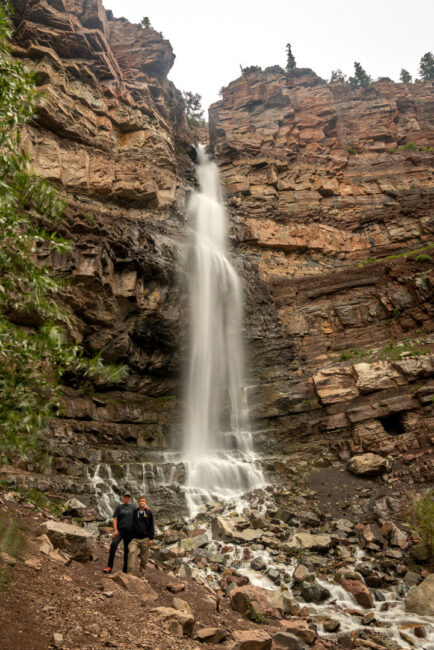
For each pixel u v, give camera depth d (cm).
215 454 2189
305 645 696
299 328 2891
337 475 1909
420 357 2242
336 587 1093
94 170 2791
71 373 1906
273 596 976
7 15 573
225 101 5528
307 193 4072
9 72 525
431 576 1069
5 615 494
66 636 500
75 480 1498
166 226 2930
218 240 3372
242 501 1748
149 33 4216
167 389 2464
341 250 3678
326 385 2348
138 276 2339
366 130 5106
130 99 3456
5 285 492
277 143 4772
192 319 2598
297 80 5444
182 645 570
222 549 1294
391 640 867
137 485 1669
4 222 482
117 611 621
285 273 3434
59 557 746
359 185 4212
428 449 1869
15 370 461
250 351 2800
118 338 2194
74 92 2994
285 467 2008
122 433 1945
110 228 2255
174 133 4166
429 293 2588
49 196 537
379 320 2756
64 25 3184
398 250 3606
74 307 2005
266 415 2381
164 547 1292
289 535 1427
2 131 511
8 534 438
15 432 447
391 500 1639
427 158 4378
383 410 2112
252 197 3984
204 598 868
